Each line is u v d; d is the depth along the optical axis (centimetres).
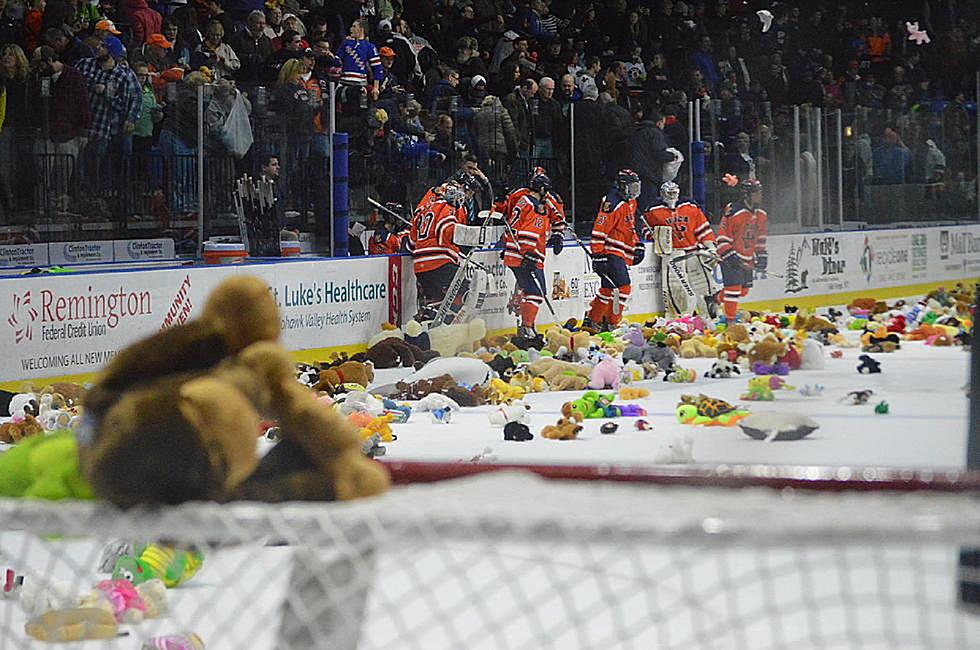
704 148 2983
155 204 2041
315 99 2236
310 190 2244
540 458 1268
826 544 275
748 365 2083
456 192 2261
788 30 4091
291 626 333
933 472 427
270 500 386
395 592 719
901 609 662
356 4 2952
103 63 2006
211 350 381
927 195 3556
